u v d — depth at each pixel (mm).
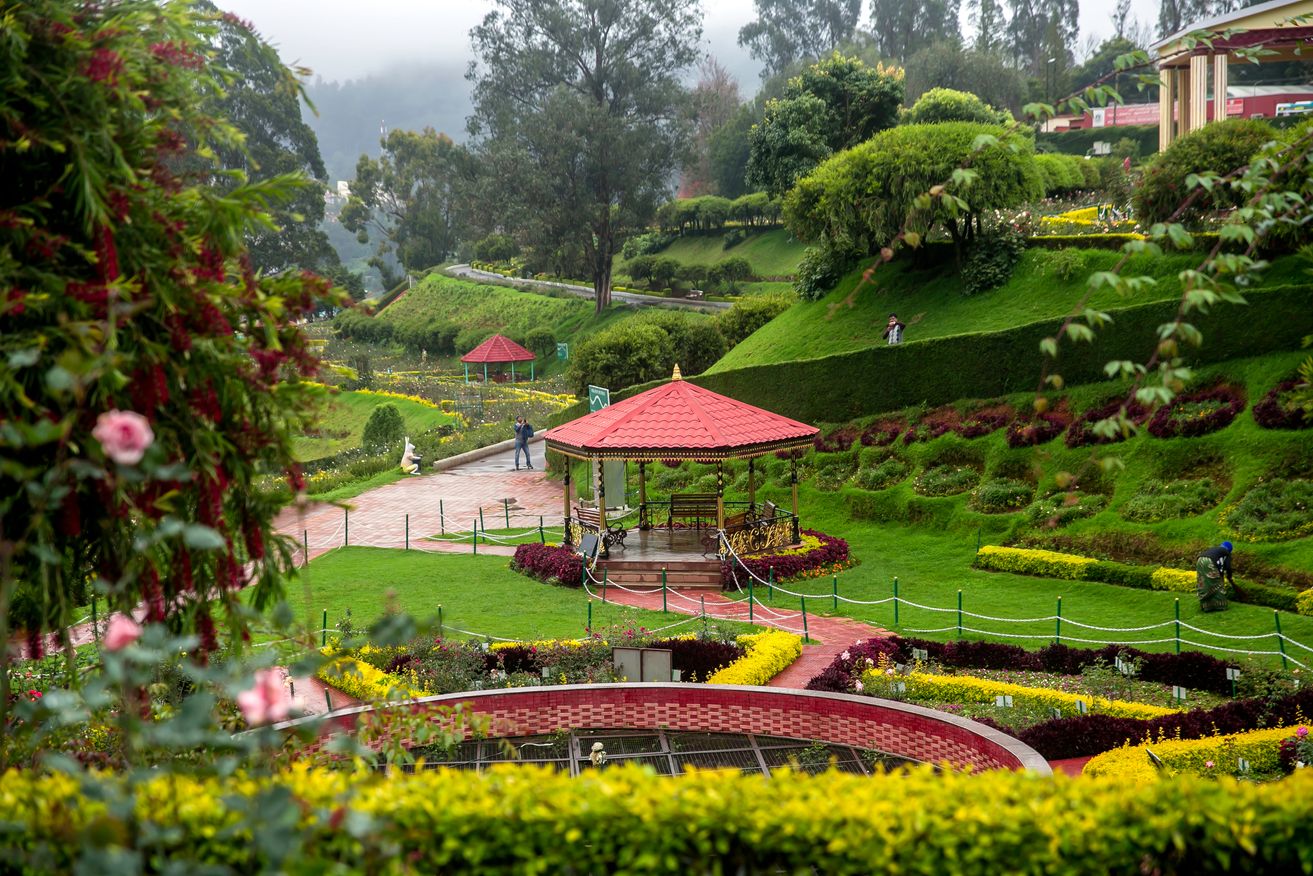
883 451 29125
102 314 5699
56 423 5711
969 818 5555
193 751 6508
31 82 5828
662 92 74875
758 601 22484
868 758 12453
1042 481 25016
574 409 40750
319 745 7836
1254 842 5598
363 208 124500
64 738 7250
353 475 41531
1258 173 6160
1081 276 31641
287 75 6672
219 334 6074
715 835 5551
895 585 20062
